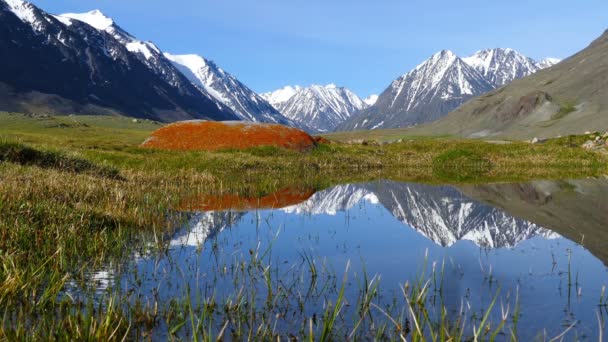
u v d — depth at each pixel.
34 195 10.93
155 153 31.17
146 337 5.08
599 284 6.78
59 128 120.75
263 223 11.91
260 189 19.12
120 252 8.59
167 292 6.51
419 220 12.45
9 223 8.55
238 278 7.18
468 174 28.95
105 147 41.78
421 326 5.39
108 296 6.25
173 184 19.23
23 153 17.56
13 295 5.94
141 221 11.05
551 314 5.67
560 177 26.59
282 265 7.91
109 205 11.63
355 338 5.11
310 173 27.86
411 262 8.05
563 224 11.64
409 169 32.78
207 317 5.68
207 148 33.81
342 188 20.53
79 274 7.20
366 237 10.21
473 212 13.79
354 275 7.32
